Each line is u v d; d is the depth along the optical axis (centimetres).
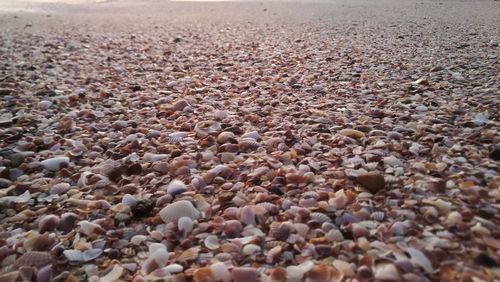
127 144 30
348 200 20
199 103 40
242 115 35
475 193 20
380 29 88
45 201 23
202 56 66
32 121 36
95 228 20
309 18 117
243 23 111
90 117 37
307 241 18
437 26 90
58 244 19
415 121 31
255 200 21
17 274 17
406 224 18
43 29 102
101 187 24
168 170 26
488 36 72
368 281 15
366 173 22
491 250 16
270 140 29
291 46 71
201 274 16
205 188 23
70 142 31
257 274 16
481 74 45
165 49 73
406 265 15
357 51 63
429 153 25
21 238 19
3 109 39
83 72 56
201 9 157
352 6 150
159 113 37
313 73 50
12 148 30
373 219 19
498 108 33
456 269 15
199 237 19
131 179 25
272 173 24
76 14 142
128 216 21
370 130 30
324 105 37
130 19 127
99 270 17
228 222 19
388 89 41
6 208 22
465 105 34
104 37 89
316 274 16
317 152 27
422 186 21
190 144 30
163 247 18
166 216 20
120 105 40
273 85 46
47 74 54
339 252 17
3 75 53
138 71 56
